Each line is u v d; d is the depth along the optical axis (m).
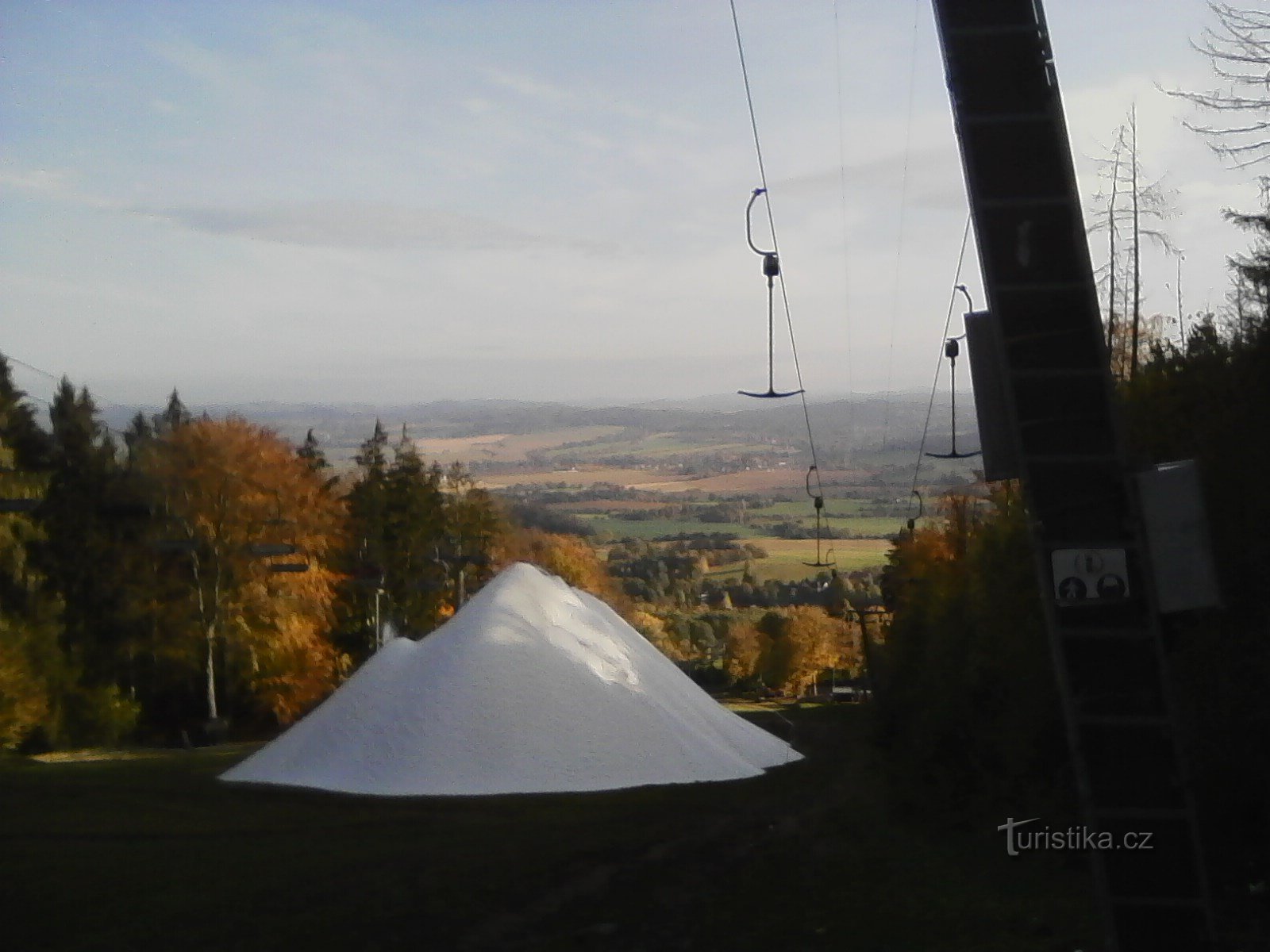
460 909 10.81
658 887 11.83
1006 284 7.80
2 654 46.12
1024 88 7.81
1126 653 7.61
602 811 20.52
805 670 72.62
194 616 53.34
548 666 27.36
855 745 33.25
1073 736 7.66
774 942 9.46
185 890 11.88
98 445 59.72
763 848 14.48
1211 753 9.77
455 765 24.64
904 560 38.97
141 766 30.19
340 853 14.77
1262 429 10.24
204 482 53.41
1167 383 12.50
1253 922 8.95
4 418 54.38
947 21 7.86
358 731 26.00
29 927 10.26
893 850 13.84
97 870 13.27
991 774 15.25
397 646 29.25
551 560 79.50
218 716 56.78
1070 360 7.73
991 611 15.14
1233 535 10.01
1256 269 11.66
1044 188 7.79
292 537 54.81
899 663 20.17
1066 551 7.68
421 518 72.12
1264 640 9.61
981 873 12.10
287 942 9.59
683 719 28.64
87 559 53.34
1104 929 7.67
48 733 48.81
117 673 54.41
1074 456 7.71
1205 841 9.95
